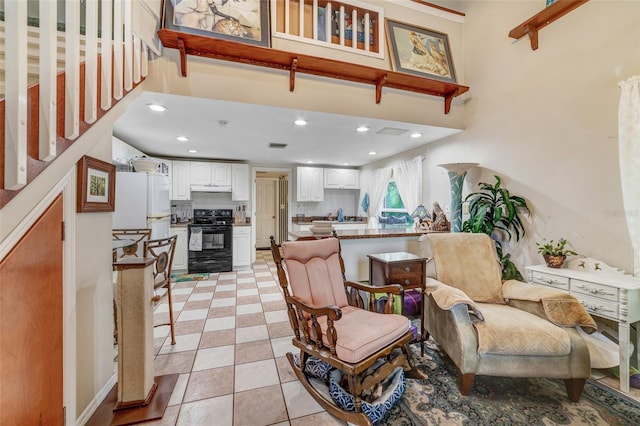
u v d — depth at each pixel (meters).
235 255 5.05
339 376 1.67
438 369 1.93
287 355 1.93
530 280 2.30
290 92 2.54
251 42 2.33
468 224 2.91
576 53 2.27
